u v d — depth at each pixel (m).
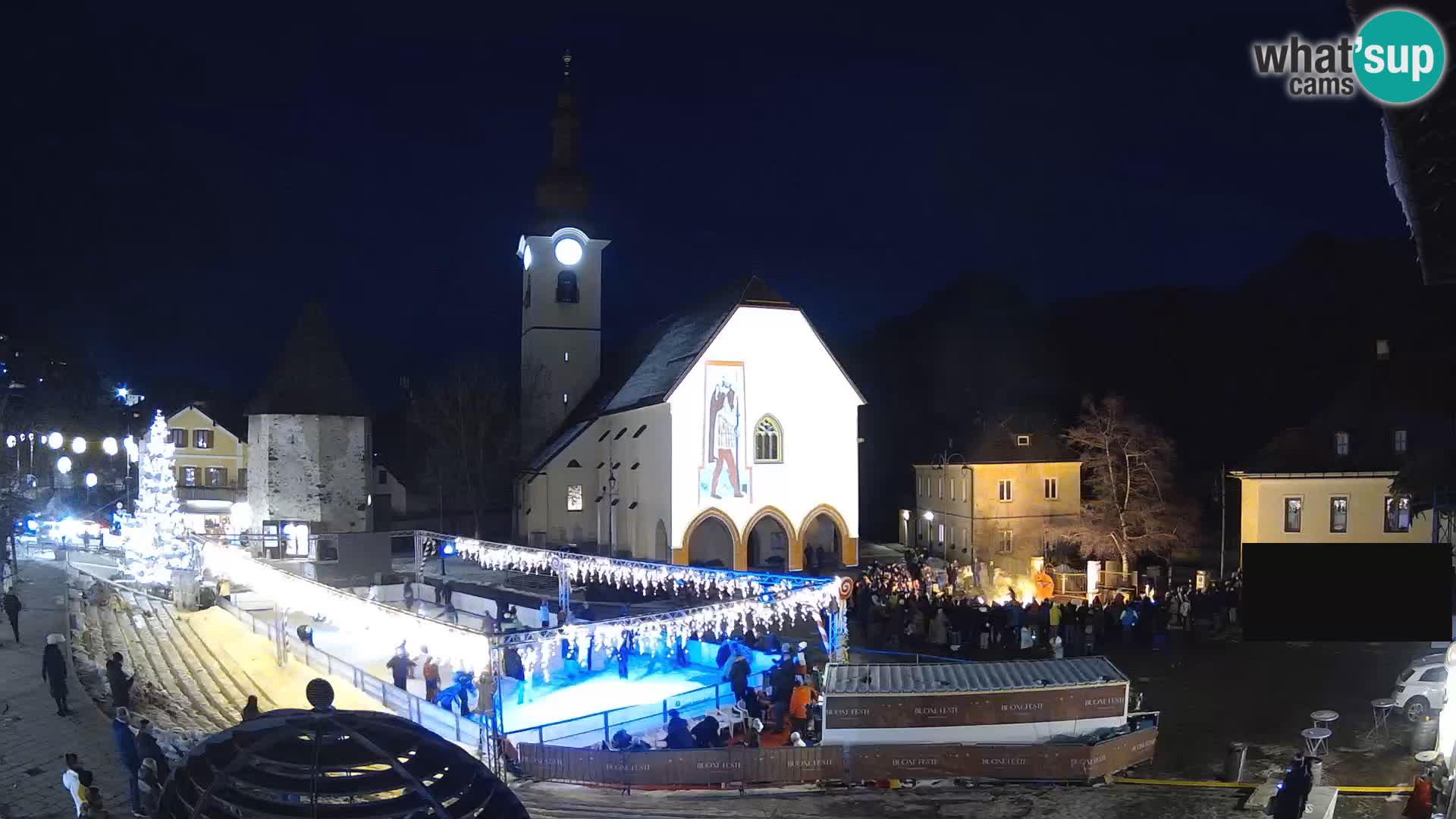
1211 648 34.12
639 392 59.12
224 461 76.44
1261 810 18.59
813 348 55.25
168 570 43.72
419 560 51.84
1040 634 35.16
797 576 36.12
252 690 28.97
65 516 60.19
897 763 21.64
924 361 94.69
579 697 32.12
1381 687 28.42
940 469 67.06
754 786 21.84
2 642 30.00
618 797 21.20
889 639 36.78
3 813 17.64
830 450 55.38
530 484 68.50
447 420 78.50
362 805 5.08
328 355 60.56
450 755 5.53
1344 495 47.06
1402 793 19.91
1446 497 38.31
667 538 53.47
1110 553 59.44
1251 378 77.12
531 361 73.38
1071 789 20.70
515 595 47.97
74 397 86.81
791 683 27.25
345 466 59.75
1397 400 47.41
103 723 22.23
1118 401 61.22
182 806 5.27
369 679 28.45
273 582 32.56
